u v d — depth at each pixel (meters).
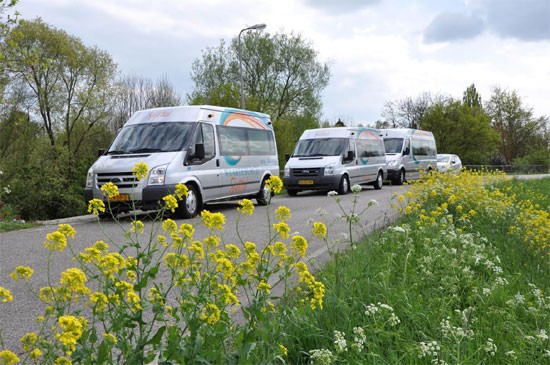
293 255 3.39
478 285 5.06
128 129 13.10
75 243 8.90
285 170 21.27
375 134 24.56
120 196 11.46
